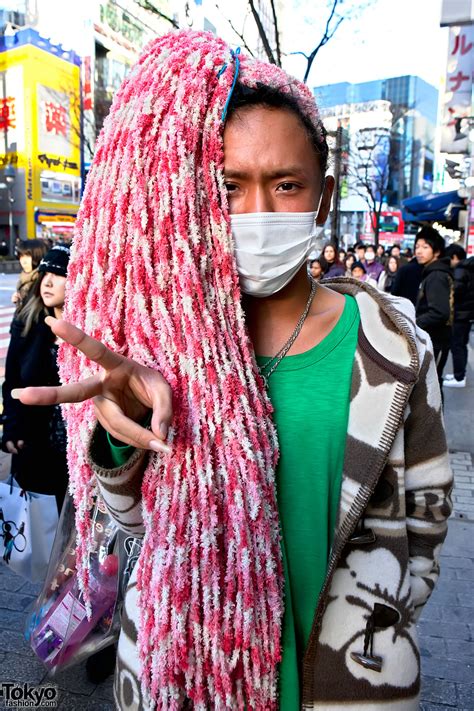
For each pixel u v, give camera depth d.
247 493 0.85
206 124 0.88
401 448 0.97
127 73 0.97
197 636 0.85
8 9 33.69
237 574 0.85
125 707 1.00
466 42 11.25
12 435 2.24
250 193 0.92
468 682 2.20
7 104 33.81
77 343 0.70
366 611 0.95
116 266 0.89
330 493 0.98
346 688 0.94
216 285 0.91
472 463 4.39
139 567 0.89
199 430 0.84
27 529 2.16
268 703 0.91
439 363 5.01
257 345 1.02
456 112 11.55
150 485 0.85
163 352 0.86
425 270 5.04
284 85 0.91
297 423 0.97
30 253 2.66
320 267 7.47
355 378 0.97
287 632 0.94
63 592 1.78
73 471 0.95
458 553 3.12
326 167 1.03
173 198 0.86
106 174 0.91
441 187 29.20
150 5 7.38
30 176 34.16
